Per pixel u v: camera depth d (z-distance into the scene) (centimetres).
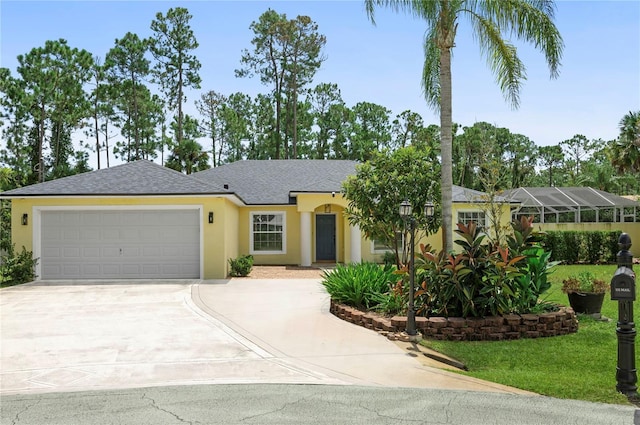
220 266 1808
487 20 1313
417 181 1388
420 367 766
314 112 5009
